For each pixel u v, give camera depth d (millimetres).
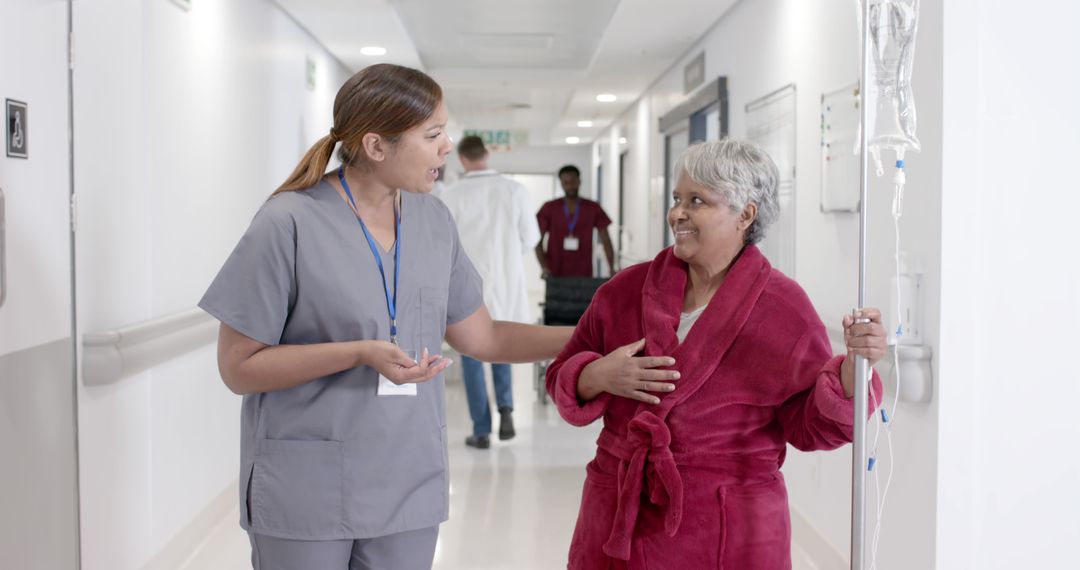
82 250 2855
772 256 4609
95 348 2854
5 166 2301
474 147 5715
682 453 1728
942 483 2570
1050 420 2561
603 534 1805
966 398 2561
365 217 1943
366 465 1898
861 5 1688
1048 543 2576
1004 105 2527
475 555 3713
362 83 1829
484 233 5668
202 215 4113
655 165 8766
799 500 3920
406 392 1926
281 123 5652
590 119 12516
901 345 2615
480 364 5387
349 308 1884
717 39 5875
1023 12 2523
